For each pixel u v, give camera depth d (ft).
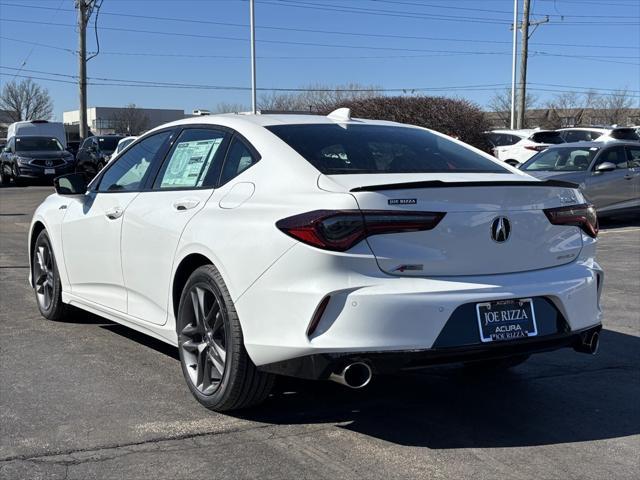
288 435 12.43
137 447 11.83
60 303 19.51
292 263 11.21
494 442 12.28
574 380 15.71
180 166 15.03
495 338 11.50
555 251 12.67
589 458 11.66
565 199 12.94
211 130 14.78
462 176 12.86
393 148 14.02
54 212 19.22
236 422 12.96
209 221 12.93
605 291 24.98
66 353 17.06
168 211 14.23
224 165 13.80
